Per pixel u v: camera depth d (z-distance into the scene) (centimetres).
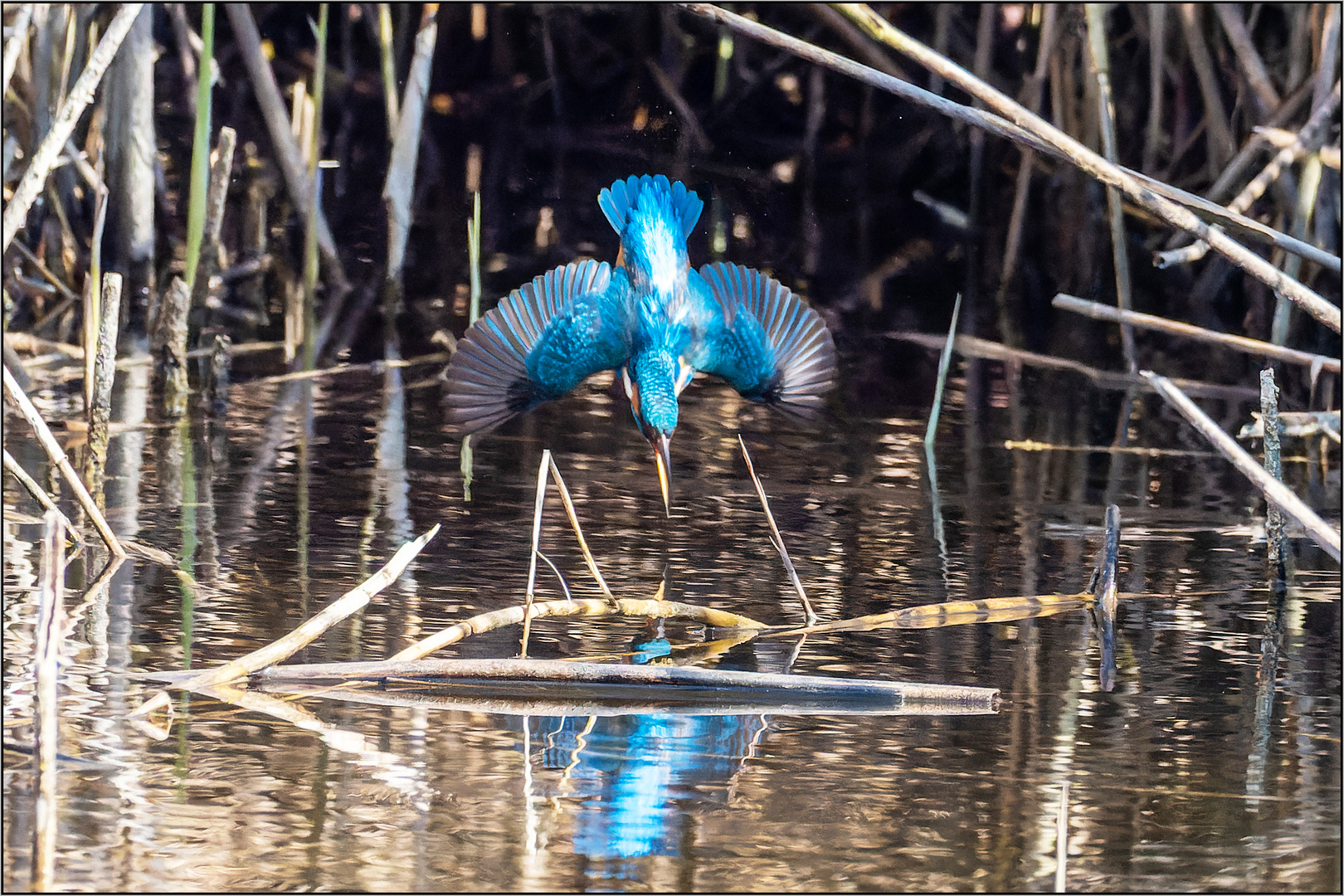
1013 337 1742
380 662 738
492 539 979
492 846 572
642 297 873
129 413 1299
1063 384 1543
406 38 2284
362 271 1914
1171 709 721
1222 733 691
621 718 704
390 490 1091
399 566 760
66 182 1795
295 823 584
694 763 651
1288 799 623
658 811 603
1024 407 1445
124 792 605
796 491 1132
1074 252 1977
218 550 933
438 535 984
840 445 1288
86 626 788
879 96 2266
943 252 2131
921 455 1256
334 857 559
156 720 678
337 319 1714
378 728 681
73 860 550
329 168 2205
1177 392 657
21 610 805
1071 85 1986
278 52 2300
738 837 583
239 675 725
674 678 730
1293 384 1568
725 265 915
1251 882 555
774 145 2342
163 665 740
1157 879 558
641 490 1120
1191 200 802
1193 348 1728
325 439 1238
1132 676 766
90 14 1661
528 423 1333
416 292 1839
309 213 1608
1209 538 1030
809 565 952
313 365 1516
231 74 2220
